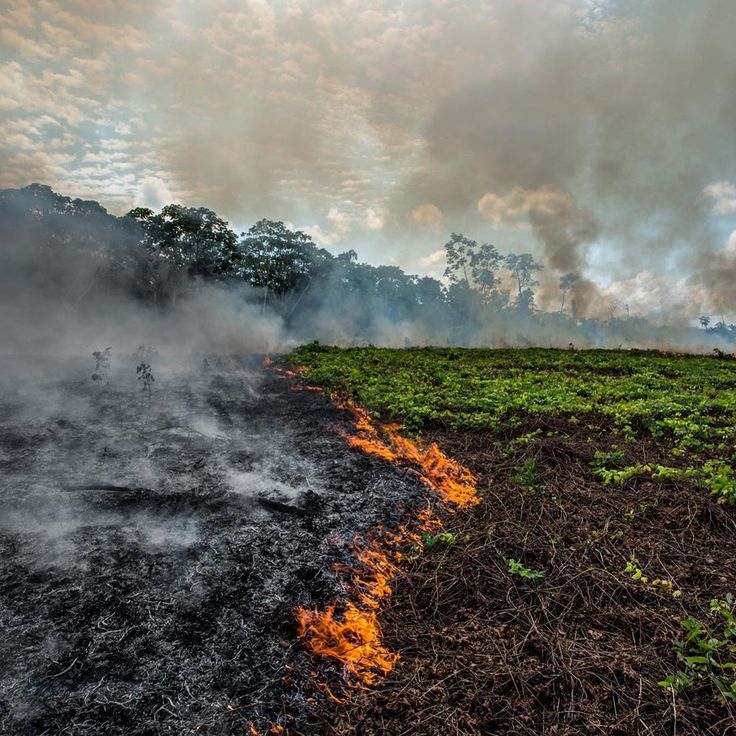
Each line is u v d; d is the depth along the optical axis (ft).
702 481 21.17
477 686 11.67
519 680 11.82
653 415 31.27
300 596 14.37
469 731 10.59
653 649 12.75
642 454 25.45
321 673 12.02
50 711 10.56
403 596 15.01
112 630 12.71
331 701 11.33
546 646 12.86
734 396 38.47
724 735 10.36
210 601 13.92
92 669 11.60
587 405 33.65
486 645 12.96
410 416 31.07
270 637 12.90
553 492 21.22
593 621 13.80
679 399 36.24
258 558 15.93
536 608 14.30
